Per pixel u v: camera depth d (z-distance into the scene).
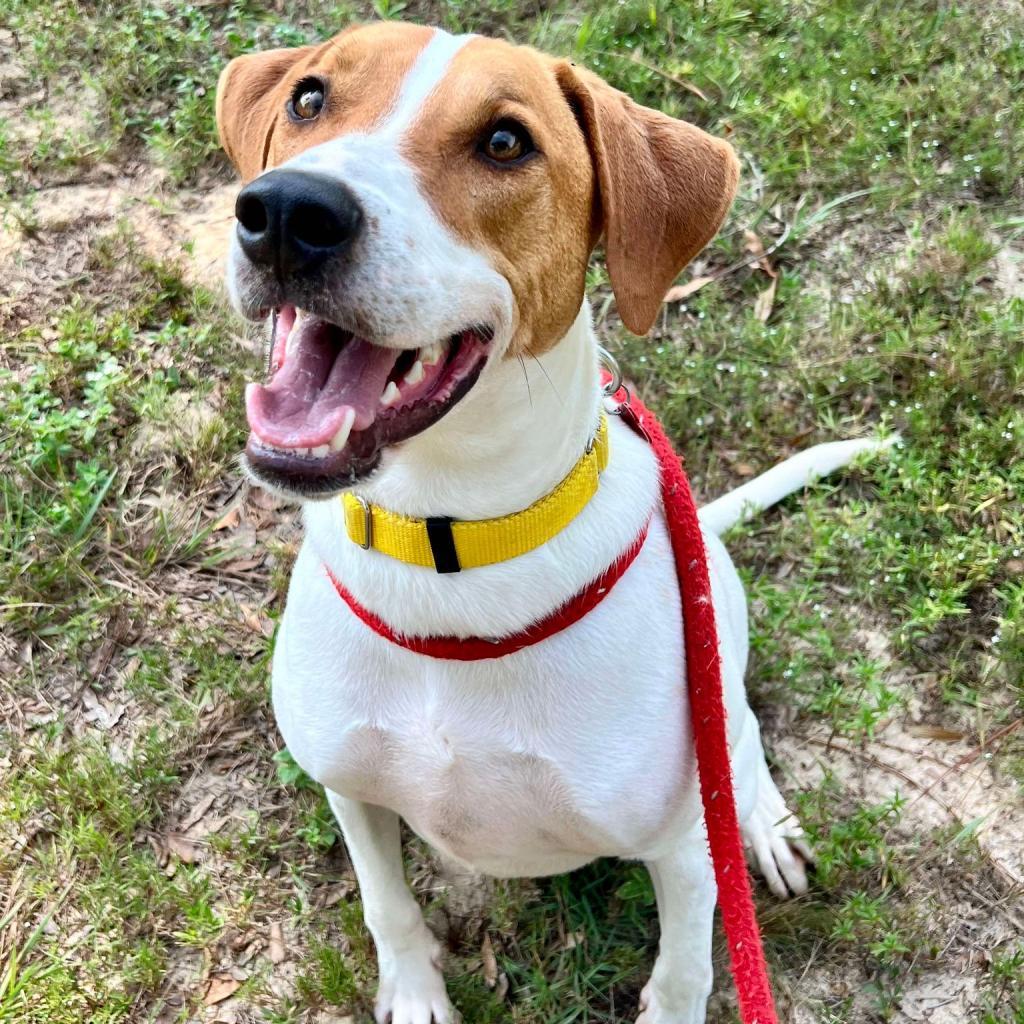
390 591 0.47
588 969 0.65
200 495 0.83
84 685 0.74
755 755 0.63
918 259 0.93
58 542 0.79
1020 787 0.71
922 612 0.75
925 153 0.99
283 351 0.43
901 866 0.68
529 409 0.45
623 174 0.47
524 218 0.44
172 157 1.00
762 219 0.97
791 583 0.80
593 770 0.49
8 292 0.92
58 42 1.06
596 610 0.48
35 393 0.85
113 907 0.65
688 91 1.04
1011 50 1.06
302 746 0.53
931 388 0.85
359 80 0.45
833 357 0.89
